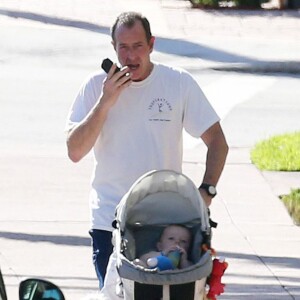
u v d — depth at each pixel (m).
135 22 18.09
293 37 66.62
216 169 18.80
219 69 58.03
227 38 65.25
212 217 31.95
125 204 17.06
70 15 71.00
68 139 18.20
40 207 32.28
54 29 65.88
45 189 34.25
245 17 72.81
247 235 30.17
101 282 18.58
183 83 18.64
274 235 30.34
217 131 18.91
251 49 62.00
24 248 28.27
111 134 18.53
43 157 38.38
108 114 18.48
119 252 16.62
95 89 18.58
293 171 37.78
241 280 26.09
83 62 58.31
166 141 18.61
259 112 48.16
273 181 36.53
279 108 49.12
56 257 27.56
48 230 29.98
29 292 14.34
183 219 17.19
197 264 16.00
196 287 16.09
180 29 67.75
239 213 32.50
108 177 18.66
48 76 54.47
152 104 18.48
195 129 18.80
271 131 44.78
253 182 36.28
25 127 43.66
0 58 58.47
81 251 28.17
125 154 18.53
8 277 25.64
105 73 18.59
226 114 47.56
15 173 36.03
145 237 17.12
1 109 46.78
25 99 48.94
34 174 36.00
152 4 76.94
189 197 17.30
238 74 57.62
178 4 76.94
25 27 65.94
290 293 25.17
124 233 16.95
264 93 52.69
